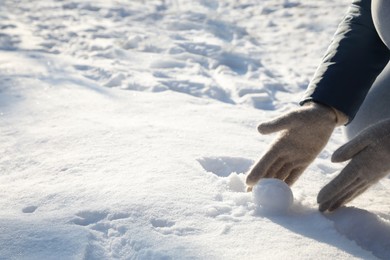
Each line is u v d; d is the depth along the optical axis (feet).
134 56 15.16
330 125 6.45
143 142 8.37
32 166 7.71
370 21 6.97
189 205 6.13
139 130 8.98
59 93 11.25
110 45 15.99
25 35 16.97
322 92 6.50
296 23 20.12
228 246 5.37
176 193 6.41
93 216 5.87
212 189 6.68
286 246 5.42
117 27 18.47
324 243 5.55
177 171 7.14
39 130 9.11
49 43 16.15
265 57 16.38
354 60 6.70
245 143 8.76
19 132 9.07
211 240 5.46
